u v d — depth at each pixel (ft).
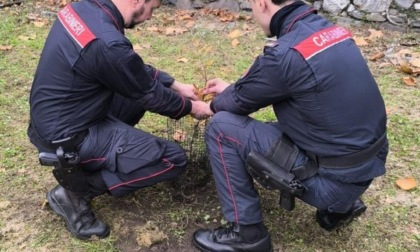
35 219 9.49
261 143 8.05
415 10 16.90
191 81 14.16
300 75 7.30
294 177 7.81
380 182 10.48
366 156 7.67
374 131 7.72
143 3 8.36
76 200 9.02
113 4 8.20
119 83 8.14
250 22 17.99
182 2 19.02
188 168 10.01
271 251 8.71
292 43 7.39
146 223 9.33
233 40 16.57
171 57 15.58
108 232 9.09
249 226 8.38
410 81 14.16
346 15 17.57
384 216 9.62
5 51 15.65
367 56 15.66
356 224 9.43
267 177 7.86
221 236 8.63
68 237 9.09
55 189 9.34
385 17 17.11
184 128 10.31
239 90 8.00
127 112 9.75
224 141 8.27
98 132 8.59
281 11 7.74
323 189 7.87
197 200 9.95
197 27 17.61
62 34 8.14
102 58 7.86
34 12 18.52
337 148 7.58
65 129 8.34
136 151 8.66
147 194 10.05
